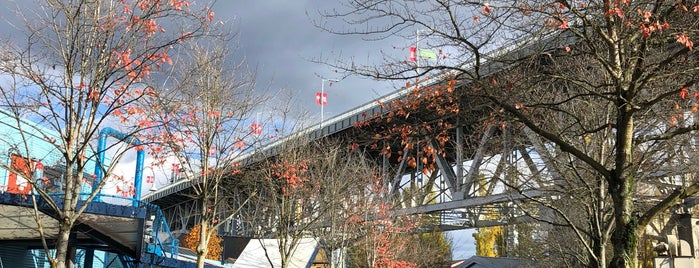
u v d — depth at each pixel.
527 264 39.47
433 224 47.53
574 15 10.74
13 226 18.56
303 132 28.45
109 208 18.77
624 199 9.25
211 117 18.44
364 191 31.81
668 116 12.95
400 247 35.16
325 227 30.56
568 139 14.89
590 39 10.83
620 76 9.88
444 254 55.00
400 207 35.97
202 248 17.72
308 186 27.56
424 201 38.22
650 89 12.26
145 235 21.55
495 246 70.00
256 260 27.55
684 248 19.41
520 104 10.88
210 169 19.52
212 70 18.92
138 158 23.09
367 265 32.38
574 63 13.54
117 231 19.89
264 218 30.42
